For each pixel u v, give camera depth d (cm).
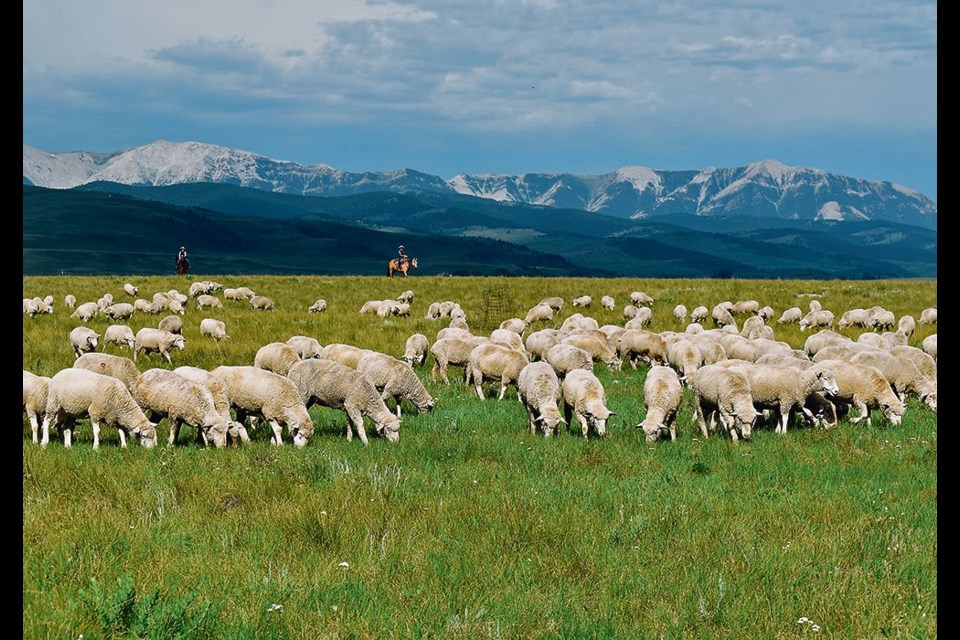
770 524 1001
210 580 738
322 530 886
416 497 1030
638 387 2203
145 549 801
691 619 730
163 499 959
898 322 3506
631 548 903
